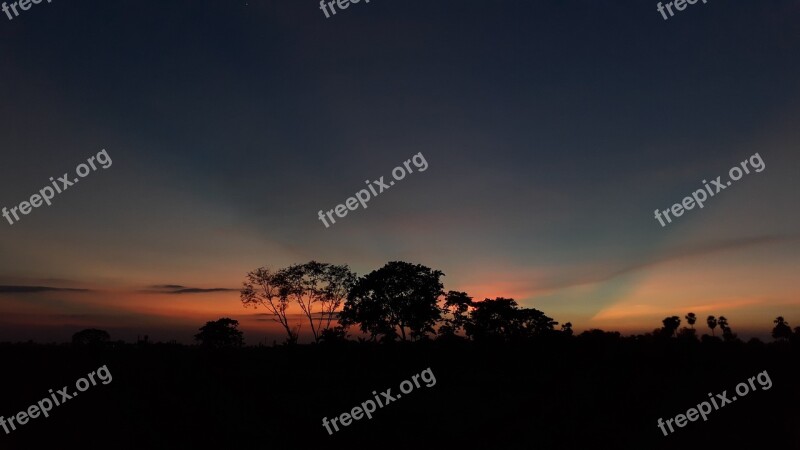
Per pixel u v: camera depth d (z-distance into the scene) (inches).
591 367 1505.9
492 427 815.1
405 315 1829.5
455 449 702.5
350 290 1969.7
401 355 1754.4
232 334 2022.6
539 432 773.9
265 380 1299.2
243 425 825.5
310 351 1706.4
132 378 1216.2
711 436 718.5
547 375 1428.4
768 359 1421.0
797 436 705.6
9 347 1439.5
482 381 1309.1
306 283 2096.5
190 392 1098.7
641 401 973.8
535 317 1829.5
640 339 1902.1
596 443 705.0
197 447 700.7
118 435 754.8
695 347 1695.4
